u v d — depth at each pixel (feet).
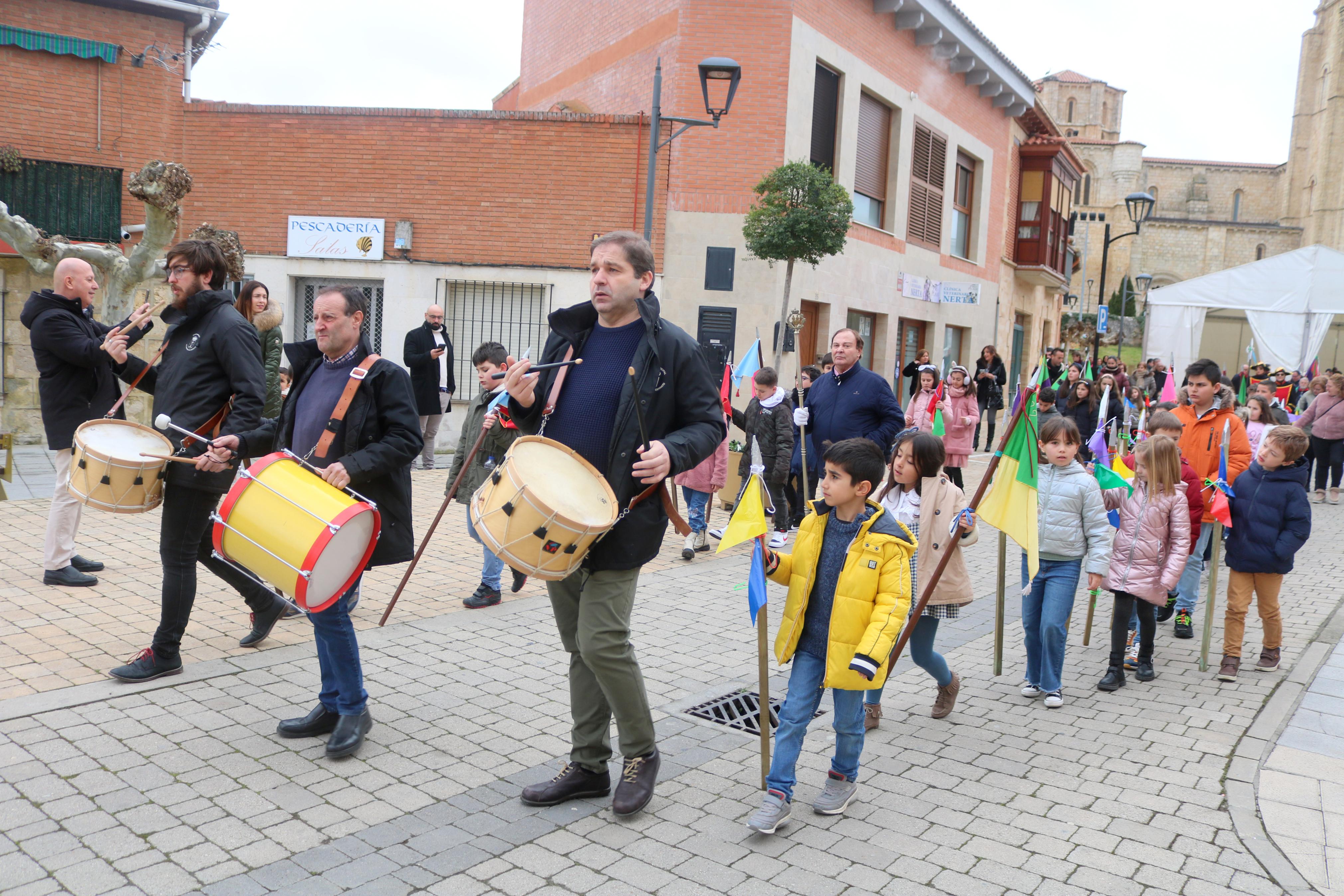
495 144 49.75
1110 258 226.58
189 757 14.17
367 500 13.89
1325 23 235.81
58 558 21.85
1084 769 15.48
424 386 41.60
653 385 12.82
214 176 50.72
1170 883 12.00
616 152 49.57
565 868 11.85
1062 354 63.98
